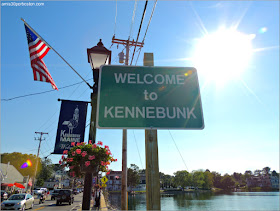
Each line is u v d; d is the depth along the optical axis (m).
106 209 16.08
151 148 2.77
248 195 90.94
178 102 2.81
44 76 5.98
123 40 11.88
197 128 2.70
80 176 7.22
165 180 132.38
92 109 4.37
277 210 40.78
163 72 2.99
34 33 5.87
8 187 39.47
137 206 37.25
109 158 6.36
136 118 2.65
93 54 4.59
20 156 66.44
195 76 3.01
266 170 162.75
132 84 2.84
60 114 6.77
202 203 51.59
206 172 130.12
